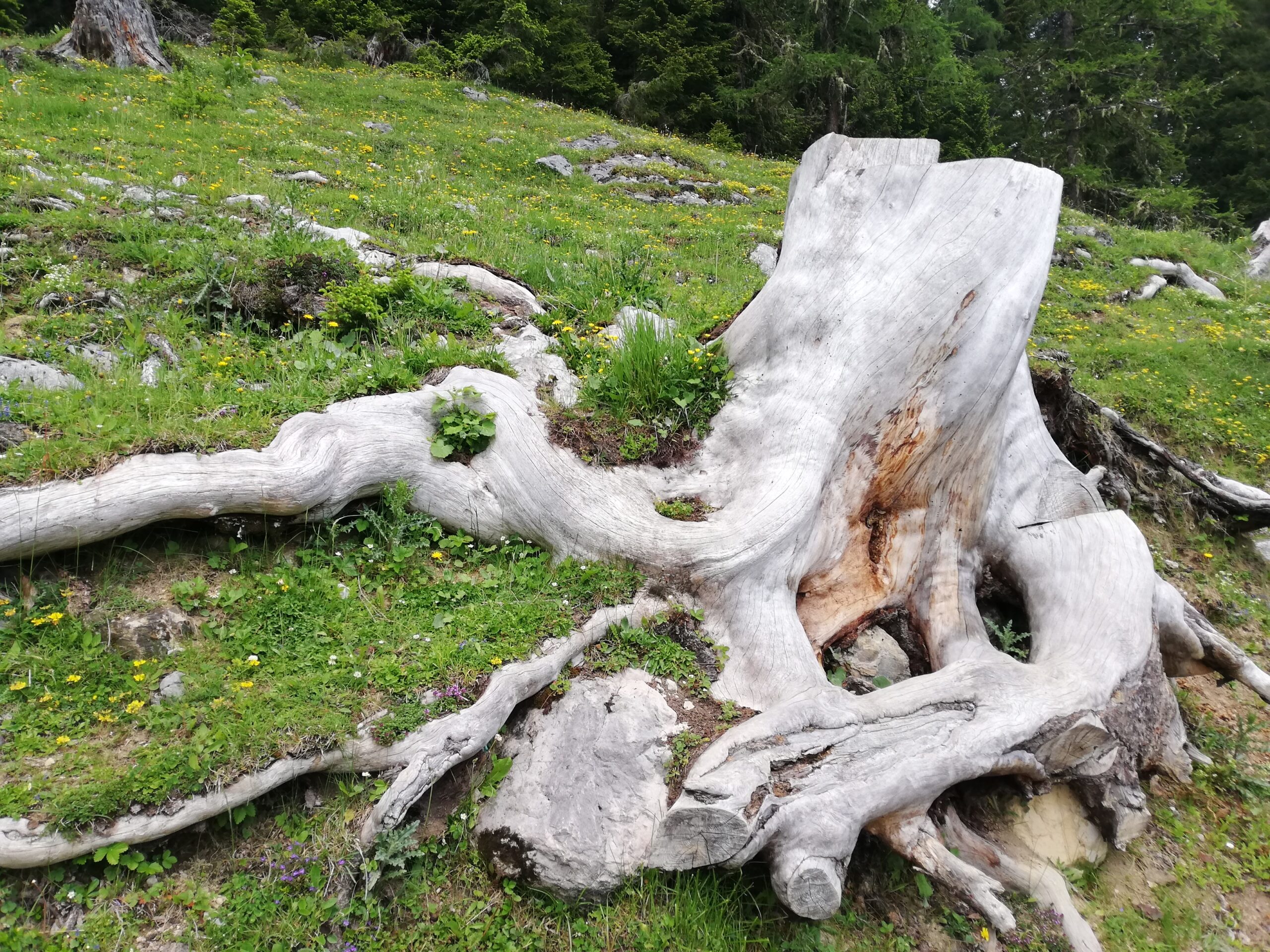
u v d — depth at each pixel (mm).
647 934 3658
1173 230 24938
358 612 4391
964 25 36500
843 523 5281
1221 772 5277
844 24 33000
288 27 27219
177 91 16219
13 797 3260
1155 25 33750
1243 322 14016
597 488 5031
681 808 3668
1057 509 5863
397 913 3648
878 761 4016
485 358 5867
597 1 34031
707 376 5625
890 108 30578
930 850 3998
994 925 3865
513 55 29641
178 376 5637
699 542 4730
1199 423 9711
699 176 20656
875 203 5430
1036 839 4570
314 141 16125
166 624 4039
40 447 4176
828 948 3832
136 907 3365
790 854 3676
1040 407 7656
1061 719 4375
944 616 5309
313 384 5473
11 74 15688
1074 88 31984
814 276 5395
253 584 4406
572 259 10961
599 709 4223
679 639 4633
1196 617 5477
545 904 3768
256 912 3445
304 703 3826
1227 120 36062
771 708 4254
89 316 6379
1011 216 5227
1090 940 4109
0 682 3686
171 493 4160
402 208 11398
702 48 32312
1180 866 4680
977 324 5141
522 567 4918
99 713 3678
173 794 3436
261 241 7586
